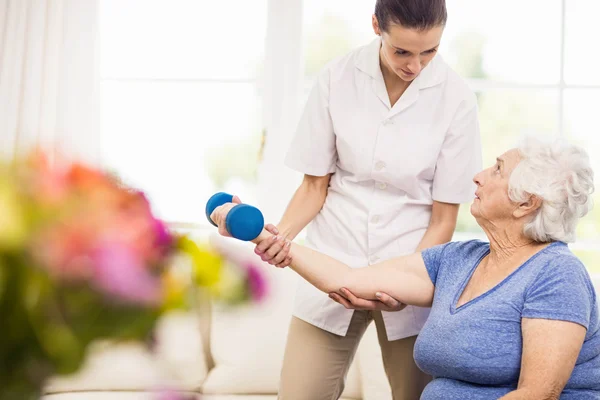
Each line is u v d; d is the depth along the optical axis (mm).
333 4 3268
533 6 3180
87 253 609
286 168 3225
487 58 3209
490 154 3225
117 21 3363
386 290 1747
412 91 1820
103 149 3355
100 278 607
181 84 3344
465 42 3213
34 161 646
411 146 1824
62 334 608
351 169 1894
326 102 1895
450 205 1880
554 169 1542
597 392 1533
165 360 689
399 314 1815
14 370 624
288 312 2814
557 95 3176
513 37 3193
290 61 3242
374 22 1755
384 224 1859
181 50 3346
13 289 597
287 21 3244
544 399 1394
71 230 609
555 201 1536
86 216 623
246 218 1518
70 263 603
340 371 1886
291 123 3236
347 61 1906
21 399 633
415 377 1840
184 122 3346
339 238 1896
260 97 3299
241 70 3320
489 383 1532
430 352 1601
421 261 1782
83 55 3236
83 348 622
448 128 1835
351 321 1857
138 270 621
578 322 1438
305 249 1797
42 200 615
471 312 1560
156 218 659
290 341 1889
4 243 591
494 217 1605
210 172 3340
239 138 3316
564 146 1564
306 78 3281
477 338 1525
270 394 2762
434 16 1599
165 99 3354
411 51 1649
